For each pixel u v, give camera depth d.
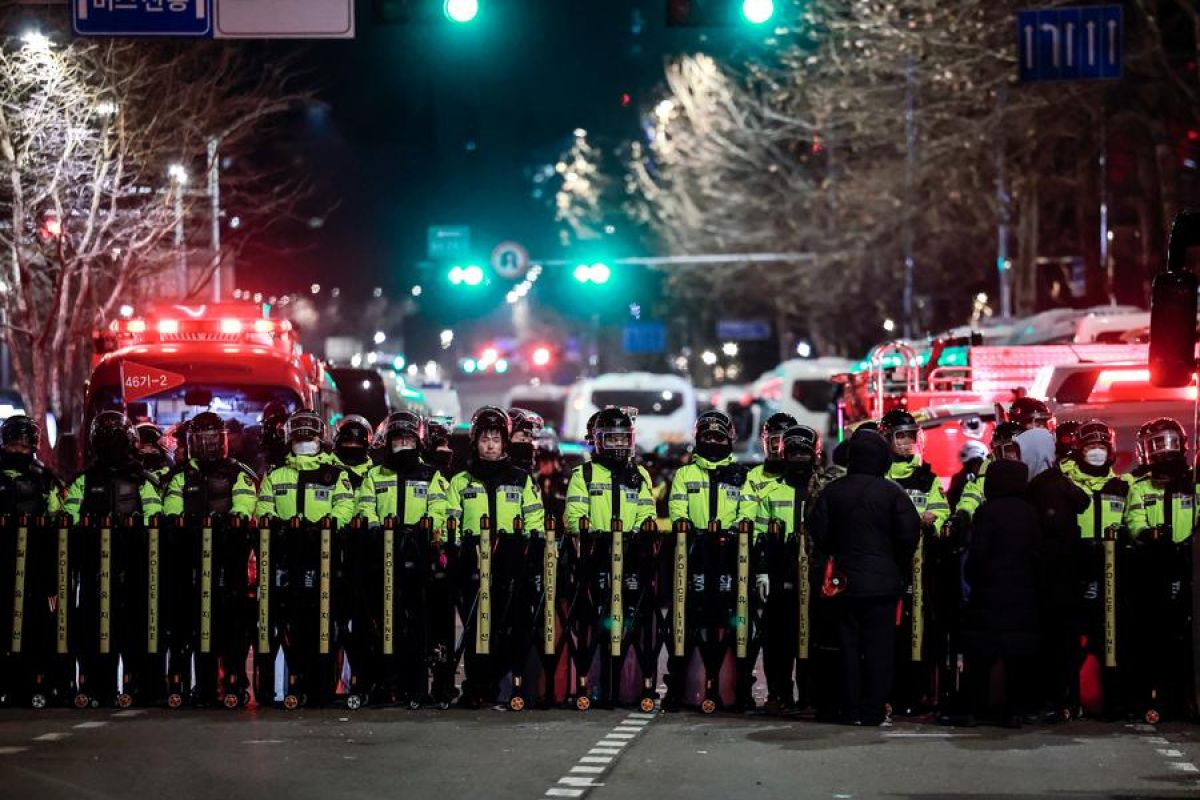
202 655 22.33
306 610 22.23
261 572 22.23
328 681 22.31
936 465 33.78
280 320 37.06
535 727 20.92
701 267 106.12
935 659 22.03
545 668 22.23
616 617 22.20
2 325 49.16
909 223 77.62
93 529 22.33
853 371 47.03
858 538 20.97
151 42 50.84
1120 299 76.56
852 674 21.17
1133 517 22.31
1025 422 26.12
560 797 16.88
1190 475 22.11
